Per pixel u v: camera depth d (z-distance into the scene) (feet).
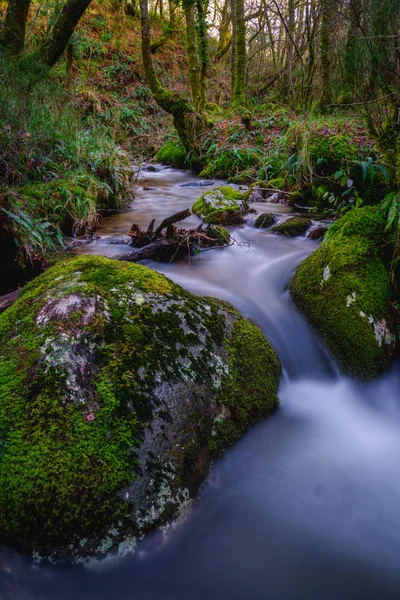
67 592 4.69
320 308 9.36
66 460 4.86
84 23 51.98
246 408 6.73
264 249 13.48
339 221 10.38
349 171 15.42
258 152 26.37
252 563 5.18
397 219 9.32
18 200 12.16
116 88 48.24
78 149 17.20
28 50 26.32
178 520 5.24
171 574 4.91
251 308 10.00
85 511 4.70
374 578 5.09
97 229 15.61
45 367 5.45
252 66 50.21
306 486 6.28
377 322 8.61
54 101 19.58
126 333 6.03
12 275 11.10
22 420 5.10
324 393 8.13
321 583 5.01
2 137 13.62
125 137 37.65
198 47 38.14
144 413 5.46
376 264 9.30
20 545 4.68
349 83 27.89
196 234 13.08
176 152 32.60
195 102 35.76
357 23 14.14
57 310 6.11
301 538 5.54
